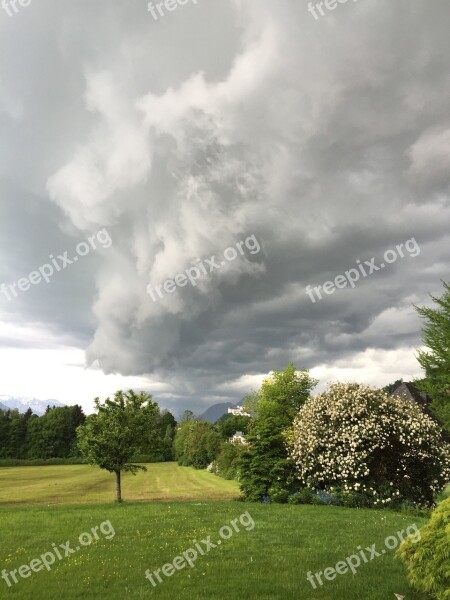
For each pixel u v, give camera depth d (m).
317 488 25.17
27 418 126.81
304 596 8.88
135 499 37.22
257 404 49.19
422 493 24.14
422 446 24.06
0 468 94.56
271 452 26.55
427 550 8.31
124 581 10.12
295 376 47.44
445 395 32.97
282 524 16.89
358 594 8.93
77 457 113.50
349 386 26.27
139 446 30.52
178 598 8.93
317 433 25.02
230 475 60.78
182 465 103.12
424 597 8.50
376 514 19.36
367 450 23.59
